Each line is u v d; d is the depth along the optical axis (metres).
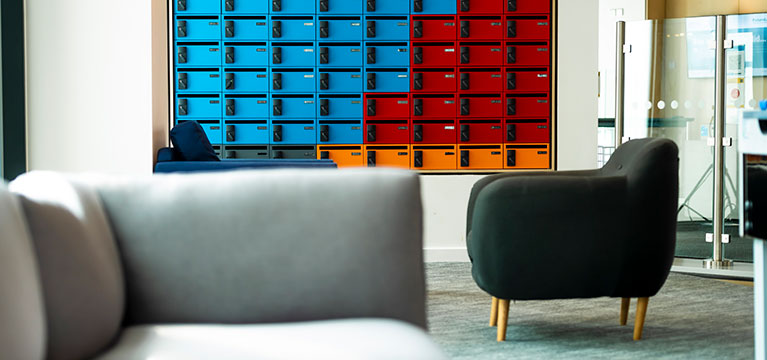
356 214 1.62
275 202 1.62
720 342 3.41
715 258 5.74
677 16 8.62
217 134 6.05
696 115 5.85
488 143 6.14
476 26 6.06
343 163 6.12
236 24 6.01
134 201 1.61
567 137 6.15
